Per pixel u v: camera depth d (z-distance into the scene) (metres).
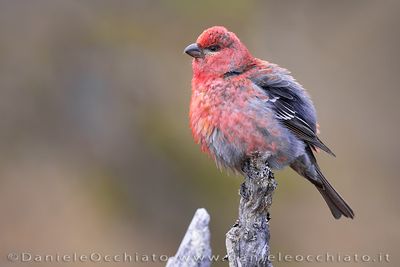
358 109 15.62
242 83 8.32
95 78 15.55
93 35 15.95
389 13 16.72
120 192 14.19
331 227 13.33
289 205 13.44
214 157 8.58
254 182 7.17
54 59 15.72
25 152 14.71
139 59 15.75
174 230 13.80
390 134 15.22
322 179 9.04
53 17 16.09
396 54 16.44
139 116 15.10
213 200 13.72
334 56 16.23
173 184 14.19
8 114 15.06
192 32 16.17
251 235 7.02
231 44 8.56
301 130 8.62
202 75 8.52
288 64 15.90
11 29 15.87
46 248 13.18
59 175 14.39
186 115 14.94
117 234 13.59
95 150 14.84
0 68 15.43
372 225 13.62
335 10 16.67
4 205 13.74
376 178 14.55
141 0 16.44
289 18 16.36
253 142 8.23
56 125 15.12
